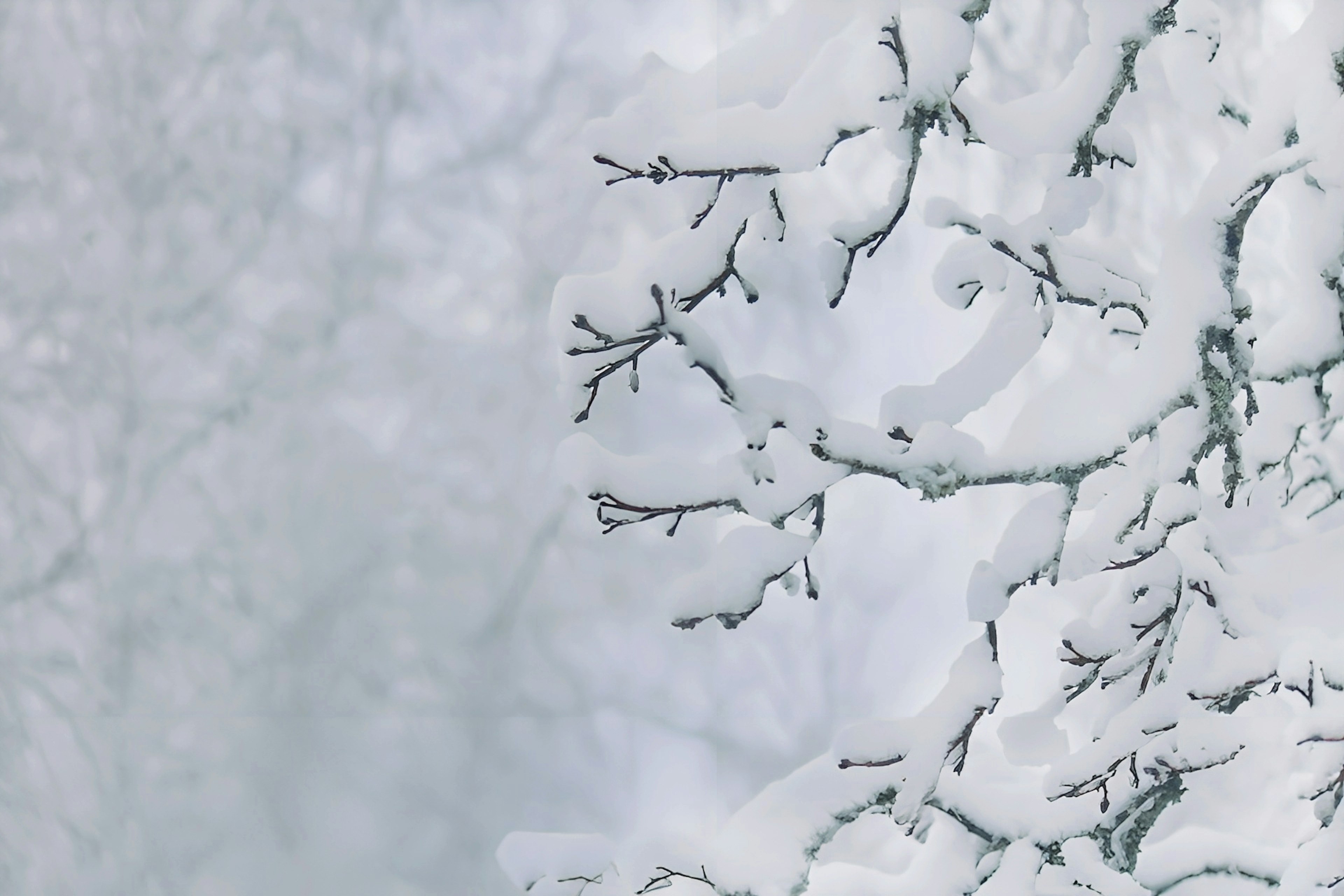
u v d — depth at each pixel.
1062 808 3.82
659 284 3.71
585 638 5.36
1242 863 3.87
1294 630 3.81
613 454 3.72
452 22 5.43
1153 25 3.76
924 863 3.82
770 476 3.70
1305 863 3.81
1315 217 3.85
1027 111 3.76
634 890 3.75
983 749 4.46
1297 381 3.90
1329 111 3.78
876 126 3.68
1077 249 3.84
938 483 3.72
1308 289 3.86
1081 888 3.85
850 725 3.77
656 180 3.71
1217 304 3.79
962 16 3.69
